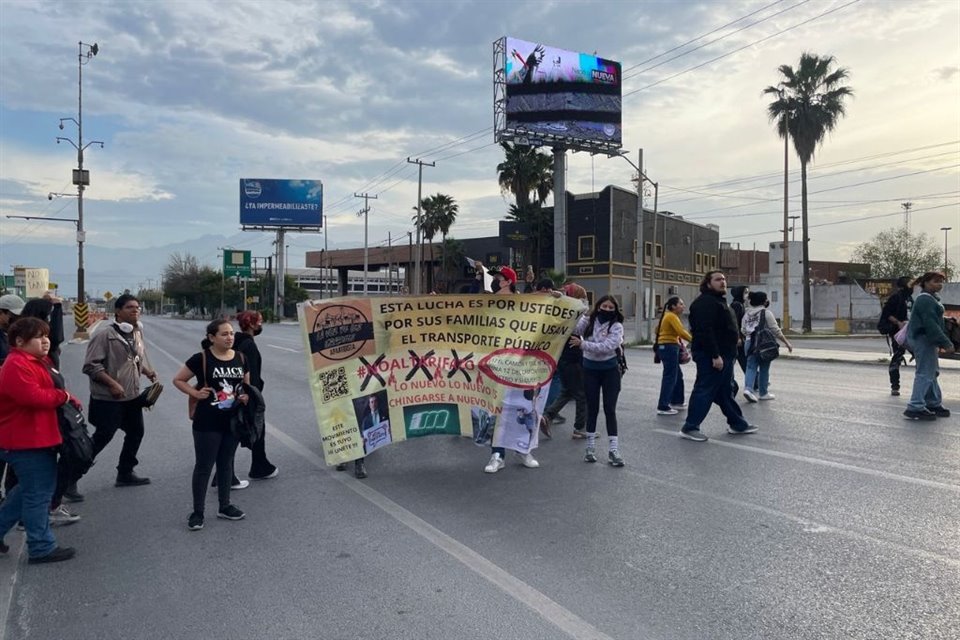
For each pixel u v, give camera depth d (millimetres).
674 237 63406
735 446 7734
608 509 5609
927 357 8992
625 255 55312
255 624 3756
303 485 6582
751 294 10852
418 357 7273
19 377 4500
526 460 7070
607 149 43469
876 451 7324
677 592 4027
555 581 4219
